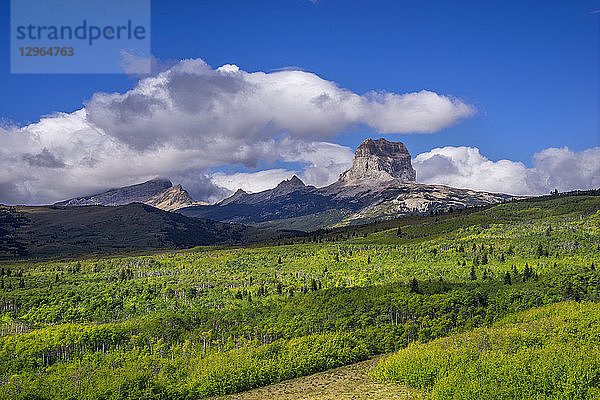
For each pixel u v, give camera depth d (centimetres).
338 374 10325
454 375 7319
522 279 18150
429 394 7406
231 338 15425
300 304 18350
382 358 11712
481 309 14762
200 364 11894
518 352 8212
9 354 14338
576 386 6612
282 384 10138
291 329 15600
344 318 15562
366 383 8812
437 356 8475
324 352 11688
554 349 7981
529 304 14738
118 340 15975
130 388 10662
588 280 15862
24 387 11156
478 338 9962
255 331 15788
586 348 8131
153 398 10406
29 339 15475
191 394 10356
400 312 15300
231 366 10938
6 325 19525
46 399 10744
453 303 15288
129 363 12850
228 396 9688
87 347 15412
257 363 11094
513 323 12412
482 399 6688
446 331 13538
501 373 7169
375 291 17938
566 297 14712
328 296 18562
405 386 8169
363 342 13012
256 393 9525
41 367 13700
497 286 17238
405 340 13200
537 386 6731
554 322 10812
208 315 18462
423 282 18525
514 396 6662
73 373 12094
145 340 15925
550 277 17075
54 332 16100
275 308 18588
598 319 10438
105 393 10569
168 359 13062
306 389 9031
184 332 16588
